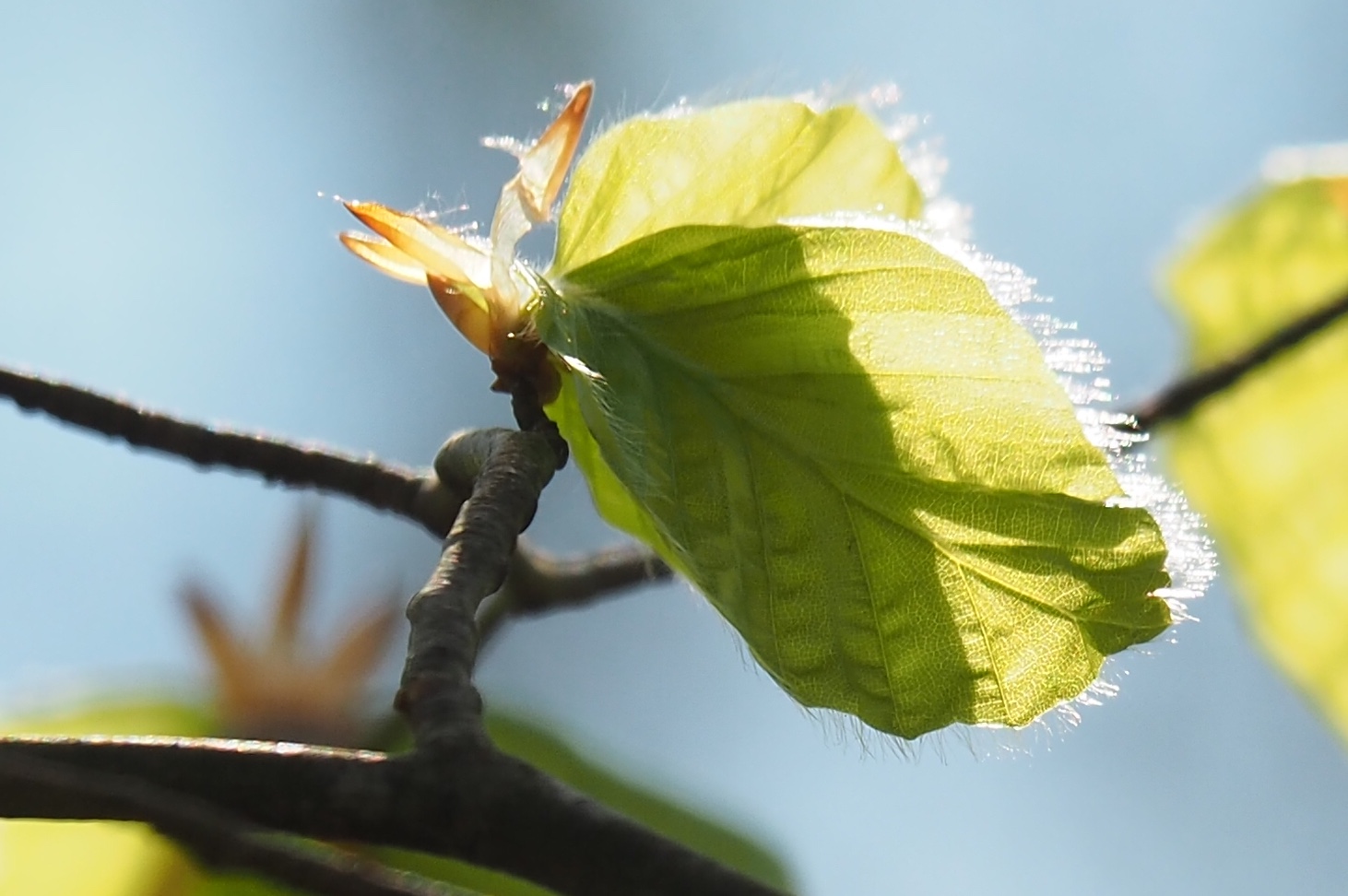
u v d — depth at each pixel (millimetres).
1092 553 342
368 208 352
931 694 344
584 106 351
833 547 344
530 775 319
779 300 346
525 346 352
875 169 357
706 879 316
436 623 325
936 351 343
